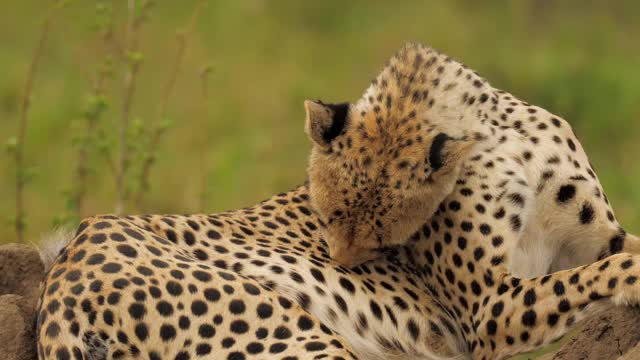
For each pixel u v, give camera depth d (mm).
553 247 10188
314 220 10148
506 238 9703
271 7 29344
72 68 24375
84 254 8461
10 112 22438
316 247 9914
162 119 15102
